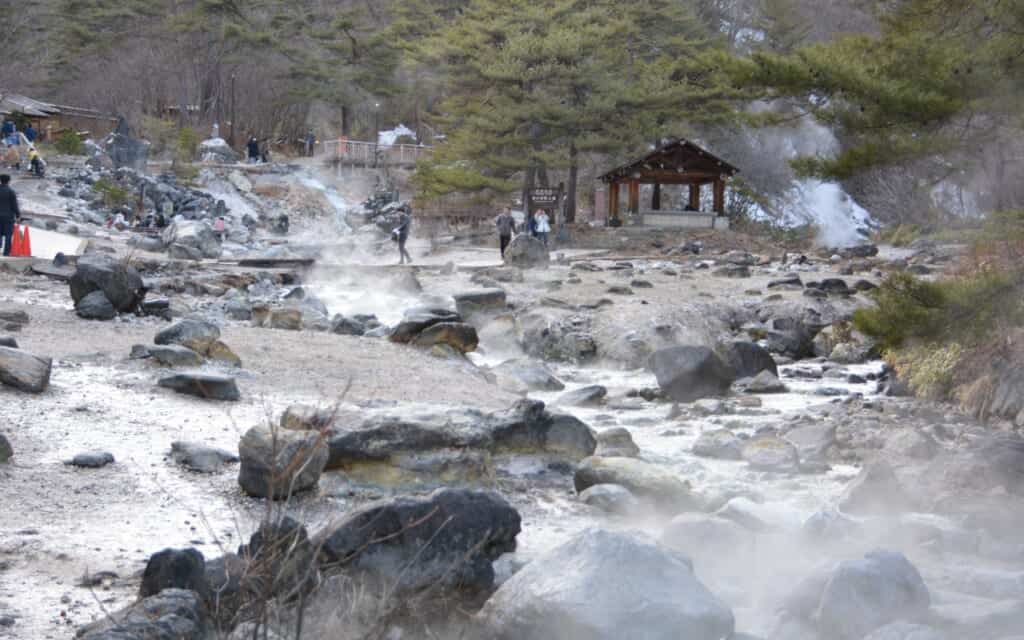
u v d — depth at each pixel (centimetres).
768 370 2095
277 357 1658
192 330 1551
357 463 989
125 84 8600
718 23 8119
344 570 616
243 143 9169
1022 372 1669
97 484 926
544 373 1928
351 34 9138
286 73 8912
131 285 1922
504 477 1081
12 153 5650
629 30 6159
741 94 1652
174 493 923
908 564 654
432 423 1040
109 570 707
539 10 5900
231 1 8962
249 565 500
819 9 7119
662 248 5003
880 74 1498
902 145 1495
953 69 1437
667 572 577
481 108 5775
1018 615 629
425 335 1967
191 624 501
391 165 7981
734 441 1347
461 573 637
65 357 1478
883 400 1820
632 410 1722
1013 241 1678
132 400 1253
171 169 6881
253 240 5434
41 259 2666
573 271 3572
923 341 1434
